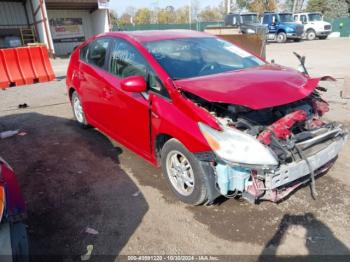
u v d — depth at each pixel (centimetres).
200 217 325
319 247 283
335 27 3425
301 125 339
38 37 2130
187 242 293
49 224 322
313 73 1052
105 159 459
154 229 311
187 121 313
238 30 1112
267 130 295
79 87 521
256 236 297
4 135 561
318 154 313
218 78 345
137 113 378
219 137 286
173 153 342
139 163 443
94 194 372
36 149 502
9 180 231
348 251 277
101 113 468
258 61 441
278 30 2484
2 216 206
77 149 496
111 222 323
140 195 366
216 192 314
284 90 314
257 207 335
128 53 407
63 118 659
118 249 288
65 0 2128
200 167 309
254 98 294
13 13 2161
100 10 2339
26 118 668
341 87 834
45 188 388
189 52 403
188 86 325
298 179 325
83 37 2444
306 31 2761
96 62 477
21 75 1044
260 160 273
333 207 333
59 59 1998
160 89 348
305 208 332
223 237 298
